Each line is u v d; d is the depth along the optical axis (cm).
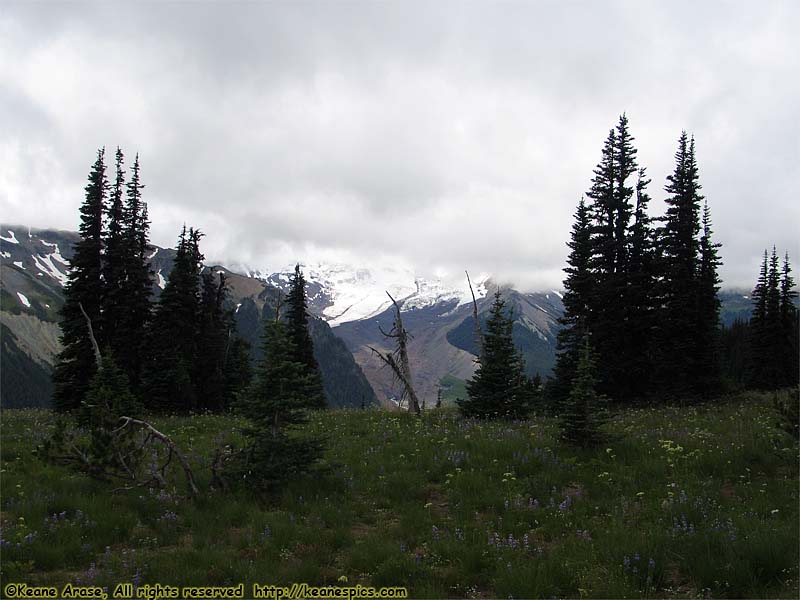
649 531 858
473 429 1898
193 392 3575
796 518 886
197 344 4166
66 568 790
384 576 767
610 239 3331
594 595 681
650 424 1952
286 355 1206
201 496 1084
